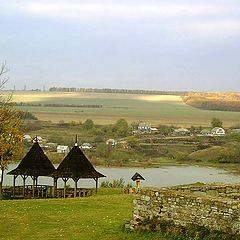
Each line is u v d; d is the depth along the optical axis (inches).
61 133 7224.4
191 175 4028.1
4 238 950.4
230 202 785.6
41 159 1968.5
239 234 763.4
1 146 1953.7
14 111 2474.2
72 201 1315.2
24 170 1942.7
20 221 1077.8
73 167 1857.8
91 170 1878.7
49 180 3041.3
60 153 4862.2
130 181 3100.4
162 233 861.2
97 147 5757.9
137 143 6269.7
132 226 928.9
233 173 4313.5
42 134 6850.4
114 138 7003.0
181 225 850.8
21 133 2112.5
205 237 794.8
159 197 890.1
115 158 5182.1
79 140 6584.6
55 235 963.3
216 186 982.4
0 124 2026.3
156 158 5428.2
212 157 5344.5
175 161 5246.1
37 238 947.3
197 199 830.5
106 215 1120.2
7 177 3080.7
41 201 1322.6
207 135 7303.2
